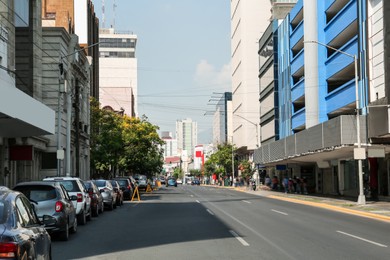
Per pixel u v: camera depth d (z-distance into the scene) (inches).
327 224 780.6
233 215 953.5
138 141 2361.0
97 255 487.2
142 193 2220.7
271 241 574.2
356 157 1200.8
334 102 1807.3
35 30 1419.8
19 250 260.4
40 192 593.3
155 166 3326.8
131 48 6299.2
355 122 1348.4
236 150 4116.6
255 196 1873.8
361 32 1529.3
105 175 2362.2
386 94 1315.2
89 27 2554.1
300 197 1685.5
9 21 1189.7
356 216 949.2
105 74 5231.3
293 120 2372.0
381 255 474.0
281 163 2444.6
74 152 1878.7
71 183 791.1
